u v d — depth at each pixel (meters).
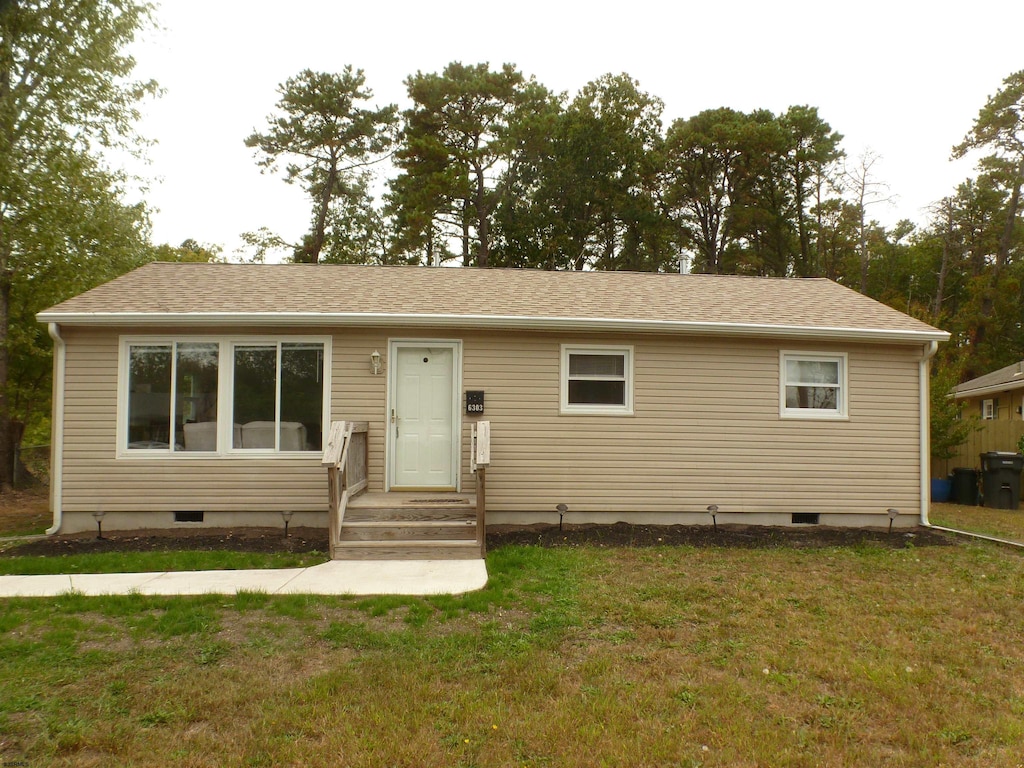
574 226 31.45
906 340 10.75
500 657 5.22
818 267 34.19
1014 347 33.09
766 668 5.10
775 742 4.02
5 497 15.79
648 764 3.77
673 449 10.68
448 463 10.53
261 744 3.93
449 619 6.08
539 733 4.07
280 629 5.77
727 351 10.80
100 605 6.37
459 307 10.58
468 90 30.34
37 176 15.24
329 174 32.19
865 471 10.93
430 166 29.62
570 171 31.00
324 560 8.28
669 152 32.94
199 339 10.14
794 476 10.82
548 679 4.81
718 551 8.94
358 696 4.55
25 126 15.12
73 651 5.29
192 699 4.50
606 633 5.77
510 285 12.28
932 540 9.94
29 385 20.86
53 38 15.30
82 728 4.12
